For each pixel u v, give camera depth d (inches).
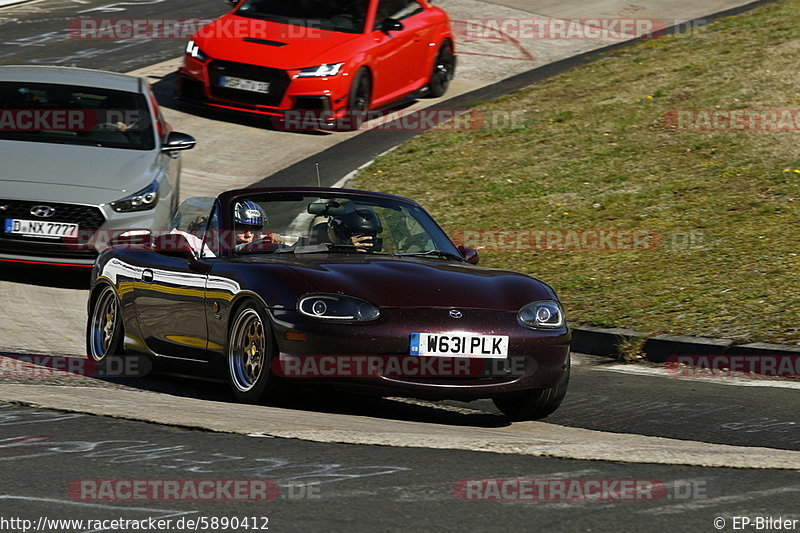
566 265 1657.2
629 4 3622.0
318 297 937.5
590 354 1380.4
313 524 624.4
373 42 2431.1
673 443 898.7
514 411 1023.0
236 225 1087.6
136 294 1154.7
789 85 2456.9
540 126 2400.3
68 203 1521.9
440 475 730.2
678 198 1907.0
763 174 1969.7
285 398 965.2
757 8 3344.0
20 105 1708.9
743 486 728.3
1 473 708.0
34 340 1301.7
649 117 2362.2
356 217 1120.8
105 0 3826.3
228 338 1011.9
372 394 943.0
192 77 2394.2
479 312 954.7
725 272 1545.3
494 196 2016.5
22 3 3752.5
